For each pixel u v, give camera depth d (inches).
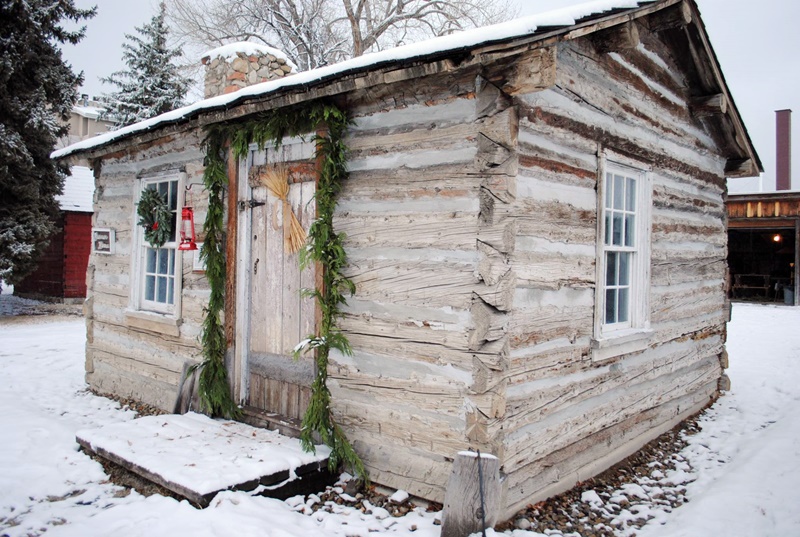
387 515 159.5
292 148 207.3
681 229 263.3
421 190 168.6
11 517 159.0
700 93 268.5
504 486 154.9
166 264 269.6
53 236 711.7
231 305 224.5
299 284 203.8
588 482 192.7
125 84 884.6
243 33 824.9
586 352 191.0
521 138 159.6
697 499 181.3
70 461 196.5
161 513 152.9
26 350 420.5
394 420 172.7
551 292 173.6
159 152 271.6
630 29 179.8
